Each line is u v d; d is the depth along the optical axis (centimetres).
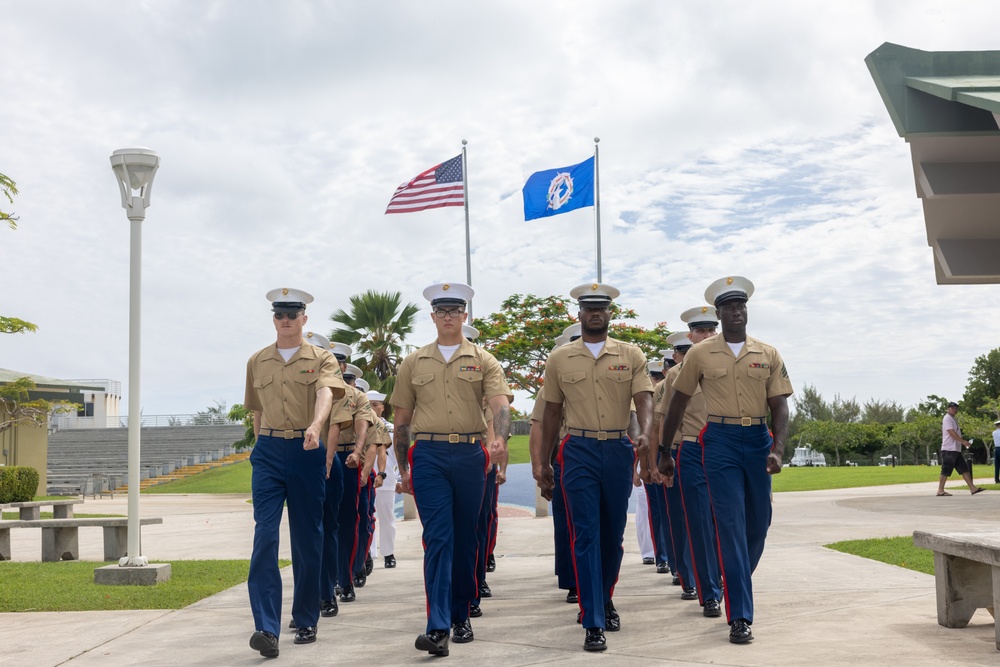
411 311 2956
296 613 664
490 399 672
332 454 698
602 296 677
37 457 3712
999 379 6588
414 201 2522
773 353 675
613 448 662
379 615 772
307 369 665
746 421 664
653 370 1047
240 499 3250
